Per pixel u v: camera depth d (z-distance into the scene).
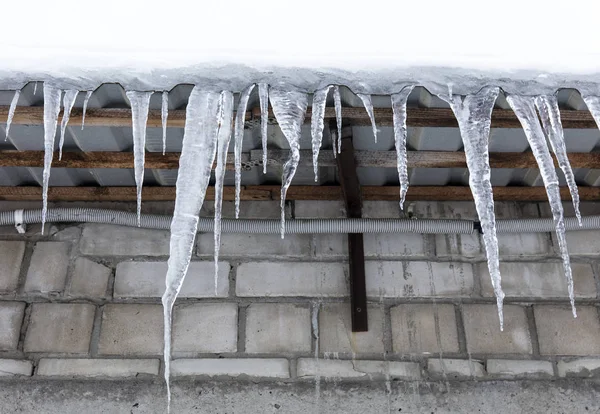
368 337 2.43
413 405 2.30
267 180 2.56
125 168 2.35
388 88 1.57
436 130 2.09
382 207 2.67
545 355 2.42
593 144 2.13
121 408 2.28
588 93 1.56
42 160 2.21
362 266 2.47
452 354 2.41
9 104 1.85
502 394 2.33
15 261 2.54
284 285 2.53
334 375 2.36
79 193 2.56
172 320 2.45
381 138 2.16
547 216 2.66
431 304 2.51
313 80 1.55
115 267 2.56
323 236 2.63
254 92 1.82
